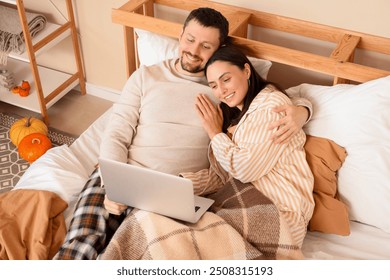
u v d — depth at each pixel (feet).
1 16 8.64
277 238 5.13
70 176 6.25
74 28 8.88
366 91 5.56
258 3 6.98
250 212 5.23
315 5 6.64
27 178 6.36
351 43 6.30
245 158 5.40
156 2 7.51
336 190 5.72
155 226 5.02
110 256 4.92
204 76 6.36
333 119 5.69
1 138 8.80
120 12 6.90
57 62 9.70
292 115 5.42
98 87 9.60
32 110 8.88
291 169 5.55
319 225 5.53
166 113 6.15
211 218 5.17
